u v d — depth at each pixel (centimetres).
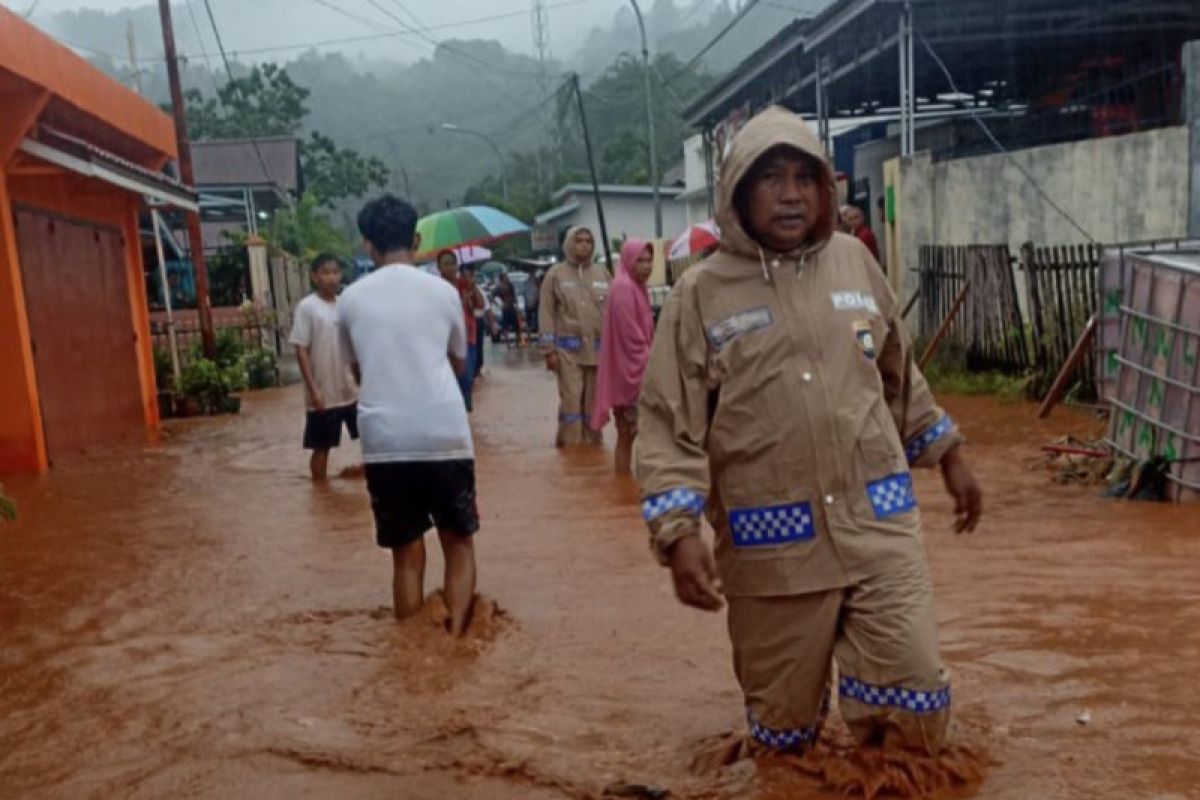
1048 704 385
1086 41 1886
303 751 377
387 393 509
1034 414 1123
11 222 1043
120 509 844
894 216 1708
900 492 321
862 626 314
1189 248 840
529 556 636
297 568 634
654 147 2980
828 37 1867
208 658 482
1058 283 1197
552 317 1073
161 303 2534
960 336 1445
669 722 390
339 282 953
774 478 316
